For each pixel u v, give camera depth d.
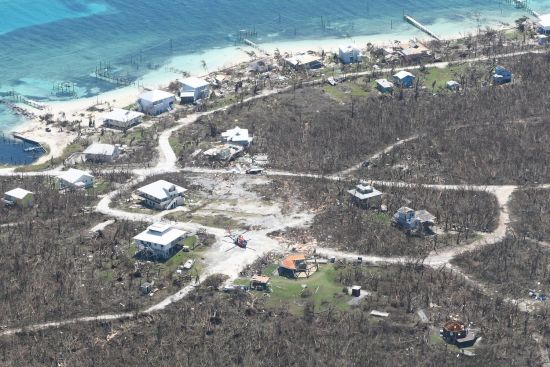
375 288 167.12
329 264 177.00
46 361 150.00
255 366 146.50
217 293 167.88
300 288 168.62
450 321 154.75
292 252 181.75
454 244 182.75
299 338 153.38
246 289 168.50
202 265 177.50
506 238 183.88
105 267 177.12
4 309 162.12
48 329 157.62
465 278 170.50
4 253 182.00
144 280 172.50
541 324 155.75
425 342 151.38
